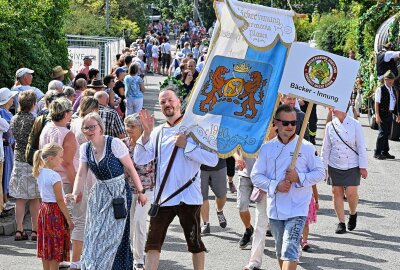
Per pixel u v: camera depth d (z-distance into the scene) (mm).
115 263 8891
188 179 8766
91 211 8922
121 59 23969
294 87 8570
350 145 11938
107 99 11734
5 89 12680
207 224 12008
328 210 13766
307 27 41906
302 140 8523
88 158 8906
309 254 10977
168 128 8875
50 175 9469
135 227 9930
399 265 10500
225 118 8836
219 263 10492
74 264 9938
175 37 78562
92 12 45125
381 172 17594
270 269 10219
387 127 19359
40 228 9547
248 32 8641
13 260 10516
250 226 11289
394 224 12797
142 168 9992
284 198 8453
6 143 12594
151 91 36719
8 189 12555
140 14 52312
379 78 22859
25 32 18547
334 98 8562
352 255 10953
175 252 10992
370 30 27703
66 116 10172
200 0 66375
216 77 8758
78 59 26125
